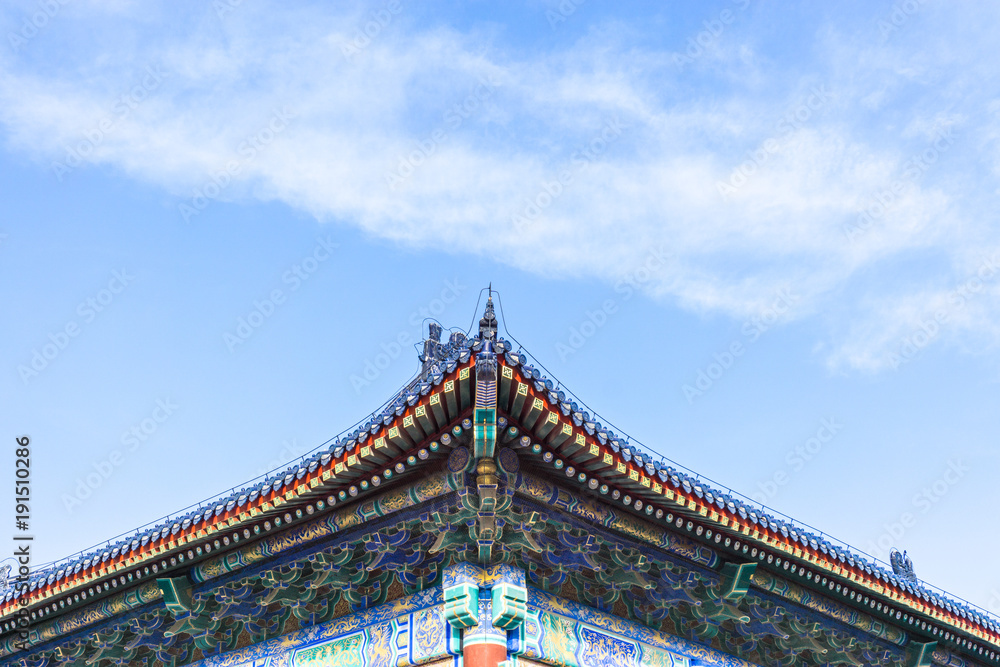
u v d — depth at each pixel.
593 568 15.31
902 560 24.31
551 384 12.88
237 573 16.77
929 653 20.52
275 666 16.53
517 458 13.45
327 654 15.84
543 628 14.62
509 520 13.98
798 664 19.66
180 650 18.58
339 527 14.98
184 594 16.97
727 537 15.86
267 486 14.48
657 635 16.77
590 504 14.59
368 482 13.84
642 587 16.20
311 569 16.25
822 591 18.33
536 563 15.06
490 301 13.12
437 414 12.64
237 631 17.67
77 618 18.67
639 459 13.78
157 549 15.93
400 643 14.82
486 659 13.59
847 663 20.09
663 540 15.63
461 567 14.25
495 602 14.01
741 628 18.31
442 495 13.93
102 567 16.70
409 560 15.14
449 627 14.24
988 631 20.70
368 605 15.80
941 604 19.52
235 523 14.93
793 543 16.22
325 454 13.75
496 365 11.94
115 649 19.03
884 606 18.92
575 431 12.88
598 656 15.32
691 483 14.86
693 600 16.95
